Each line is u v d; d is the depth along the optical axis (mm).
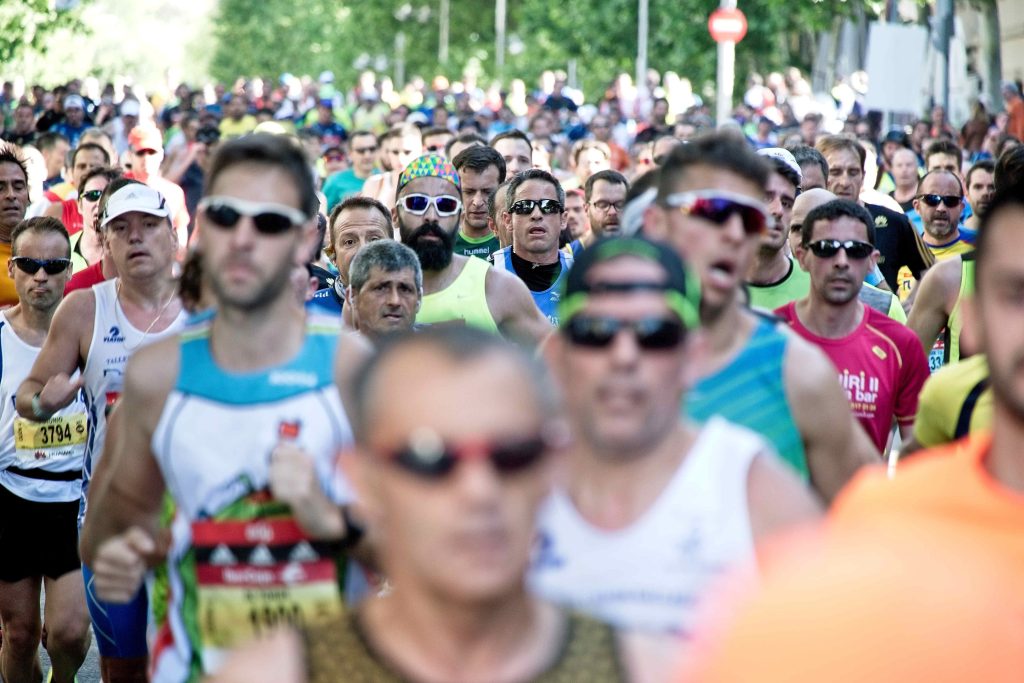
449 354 7090
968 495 6961
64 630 21078
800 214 26000
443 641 7238
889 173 67188
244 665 7379
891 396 20094
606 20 130500
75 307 20203
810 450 13367
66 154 53844
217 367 12617
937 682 4859
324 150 67812
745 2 114438
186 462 12547
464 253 33469
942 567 5090
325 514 12086
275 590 12602
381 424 7117
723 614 5324
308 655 7387
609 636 7465
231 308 12430
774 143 77125
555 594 10117
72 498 21812
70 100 90875
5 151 28984
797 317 20344
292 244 12570
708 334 13148
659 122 96750
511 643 7324
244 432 12461
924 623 4906
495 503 6973
